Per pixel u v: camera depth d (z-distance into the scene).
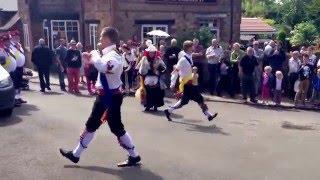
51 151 6.64
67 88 14.17
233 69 12.57
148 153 6.64
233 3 19.58
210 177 5.65
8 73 9.30
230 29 19.75
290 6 31.56
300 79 11.35
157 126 8.55
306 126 8.93
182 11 18.39
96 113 5.66
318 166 6.21
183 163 6.20
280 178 5.68
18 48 10.50
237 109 10.81
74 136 7.56
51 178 5.47
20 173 5.64
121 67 5.57
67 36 19.61
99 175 5.60
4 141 7.18
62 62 13.94
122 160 6.23
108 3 16.97
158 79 10.03
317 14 25.03
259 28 30.05
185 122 8.99
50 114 9.48
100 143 7.11
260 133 8.19
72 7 19.23
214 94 13.05
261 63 12.66
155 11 17.80
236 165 6.18
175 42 13.01
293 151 6.98
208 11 19.08
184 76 8.71
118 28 17.08
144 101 10.09
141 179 5.50
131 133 7.93
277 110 10.87
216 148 7.04
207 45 15.64
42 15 20.38
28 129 8.02
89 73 12.59
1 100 8.68
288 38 23.55
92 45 18.45
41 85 13.17
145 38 17.77
